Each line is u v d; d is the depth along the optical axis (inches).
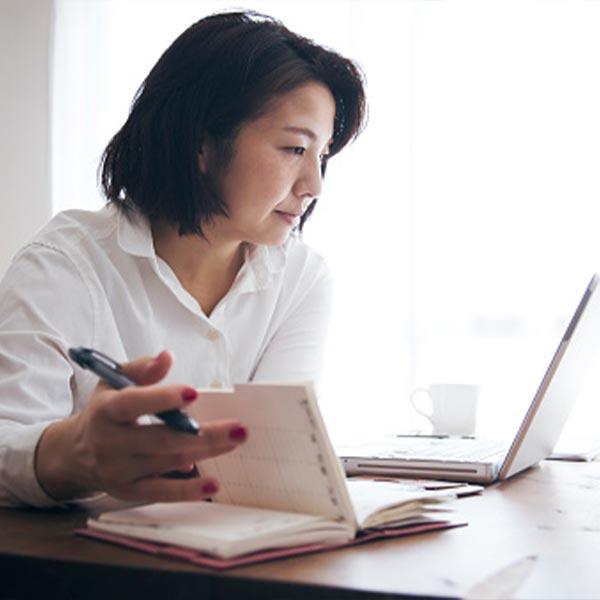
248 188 47.9
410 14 93.7
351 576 23.9
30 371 38.5
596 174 86.2
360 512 28.6
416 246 91.5
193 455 27.2
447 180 91.0
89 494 33.7
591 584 24.0
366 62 94.6
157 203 48.5
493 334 88.7
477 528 31.3
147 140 48.2
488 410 88.1
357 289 93.1
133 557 25.7
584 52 87.2
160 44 102.4
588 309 43.3
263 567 24.6
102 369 28.5
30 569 25.8
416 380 90.7
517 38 89.5
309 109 47.6
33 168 107.1
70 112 104.6
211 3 101.0
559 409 49.6
